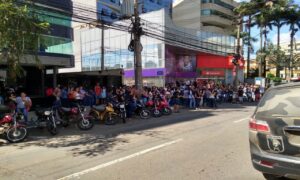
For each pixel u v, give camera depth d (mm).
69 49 24703
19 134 11047
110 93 20625
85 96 22062
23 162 8023
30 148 9875
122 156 8297
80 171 7023
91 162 7777
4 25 9438
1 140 11188
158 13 37469
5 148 10031
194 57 42062
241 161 7520
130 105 17344
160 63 36500
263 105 5715
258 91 32844
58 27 22156
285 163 4949
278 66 54250
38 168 7395
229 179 6234
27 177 6730
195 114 19000
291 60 56406
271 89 5824
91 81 30844
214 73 43688
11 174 6969
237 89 31062
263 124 5328
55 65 23016
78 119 13891
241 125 13641
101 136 11711
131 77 39125
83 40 46750
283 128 5043
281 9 50406
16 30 9727
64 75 30047
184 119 16438
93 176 6629
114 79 31781
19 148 9945
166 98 20609
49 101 22672
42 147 9961
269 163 5152
